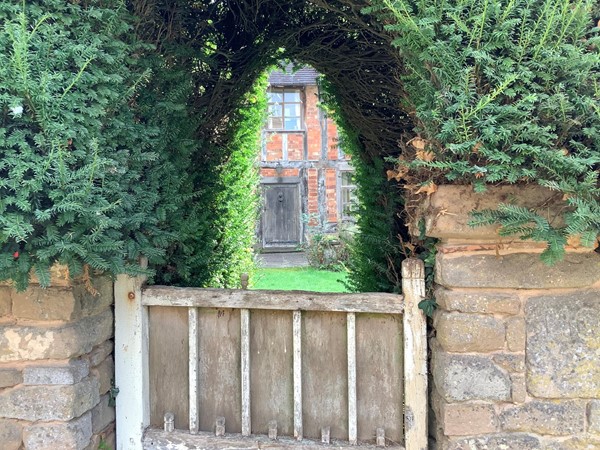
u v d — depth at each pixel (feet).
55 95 5.05
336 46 9.33
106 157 5.60
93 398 6.64
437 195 5.47
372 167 9.66
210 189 9.86
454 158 5.15
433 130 5.18
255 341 7.09
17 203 4.76
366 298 6.66
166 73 6.85
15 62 4.69
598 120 4.79
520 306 5.64
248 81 10.28
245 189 13.46
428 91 5.18
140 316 7.15
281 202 43.73
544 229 4.73
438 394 6.19
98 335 6.77
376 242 8.90
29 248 5.24
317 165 42.88
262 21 9.12
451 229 5.45
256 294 6.93
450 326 5.72
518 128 4.70
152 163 6.66
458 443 5.71
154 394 7.32
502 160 4.75
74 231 5.22
